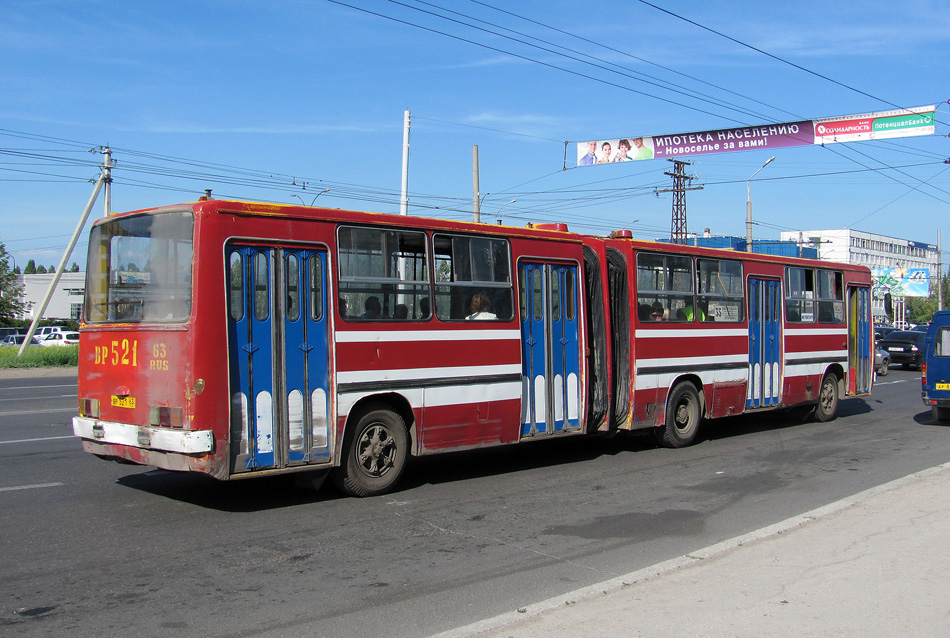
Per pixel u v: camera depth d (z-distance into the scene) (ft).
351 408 27.12
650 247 38.86
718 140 82.38
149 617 16.65
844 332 52.95
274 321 25.29
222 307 24.13
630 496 28.94
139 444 24.93
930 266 416.05
